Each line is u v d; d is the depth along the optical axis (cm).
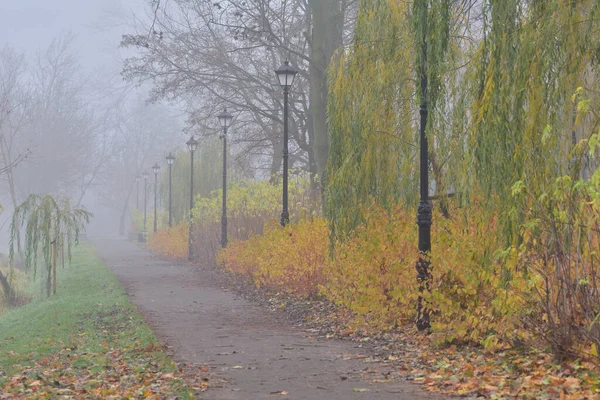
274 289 2289
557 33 1074
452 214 1453
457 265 1205
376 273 1456
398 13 1631
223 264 3306
